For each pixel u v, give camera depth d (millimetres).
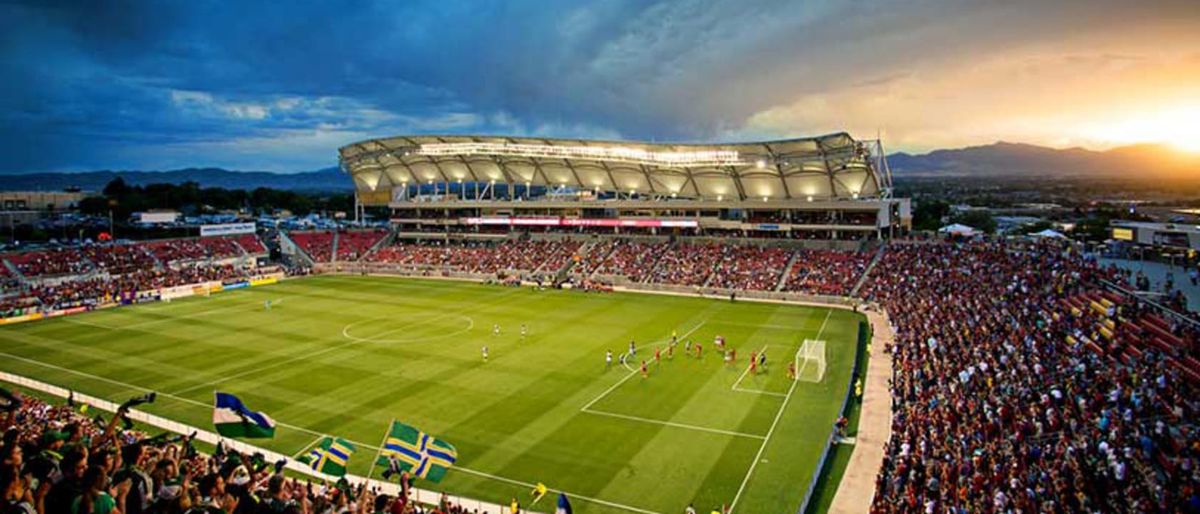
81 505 11047
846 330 71812
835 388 51188
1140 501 25766
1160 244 78125
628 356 61156
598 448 40344
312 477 35844
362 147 127312
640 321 77438
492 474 36906
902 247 99375
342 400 49000
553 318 79375
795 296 90188
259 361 59625
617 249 117625
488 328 73625
